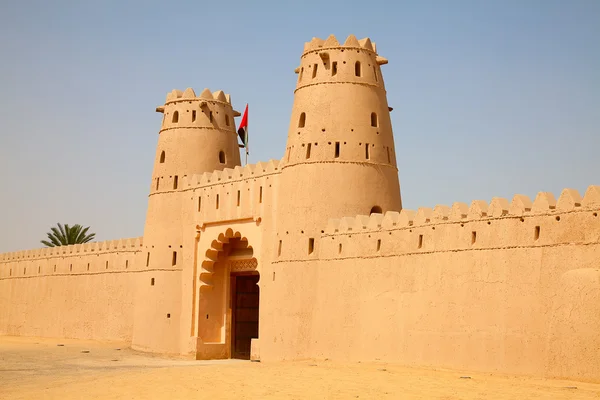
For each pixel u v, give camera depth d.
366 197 40.41
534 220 29.83
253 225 45.38
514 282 30.20
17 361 43.66
